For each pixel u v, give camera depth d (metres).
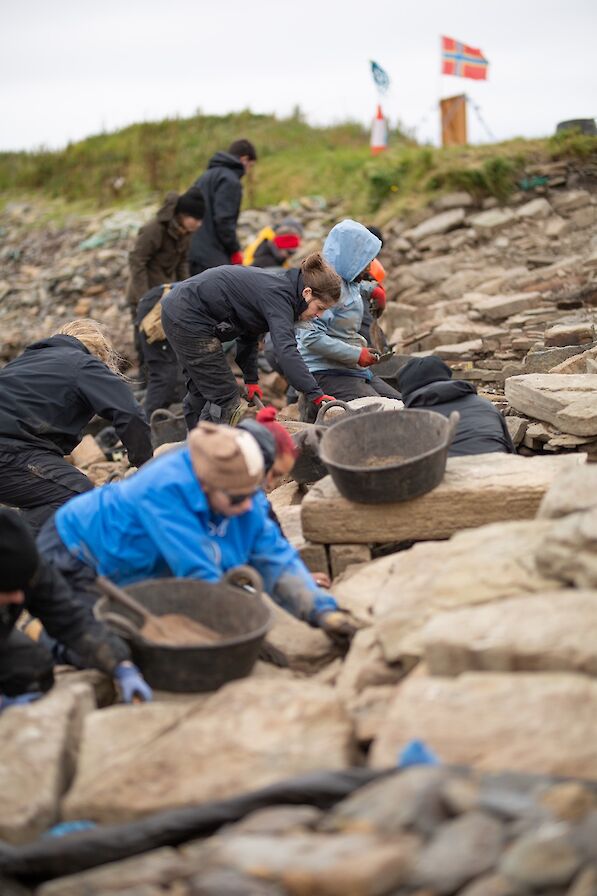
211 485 3.85
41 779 3.22
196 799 3.11
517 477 4.75
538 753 2.98
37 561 3.63
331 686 3.94
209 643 3.70
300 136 23.38
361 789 2.98
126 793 3.17
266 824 2.85
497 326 11.59
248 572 3.93
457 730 3.11
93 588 4.10
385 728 3.18
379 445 5.00
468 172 15.52
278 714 3.39
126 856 2.96
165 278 10.88
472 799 2.80
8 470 5.85
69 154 25.25
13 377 5.88
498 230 14.80
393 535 4.81
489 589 3.82
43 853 2.96
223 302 6.75
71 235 20.17
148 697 3.70
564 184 15.41
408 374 5.83
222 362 7.00
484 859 2.63
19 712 3.51
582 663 3.26
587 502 4.01
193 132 24.48
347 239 7.21
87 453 9.64
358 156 19.98
